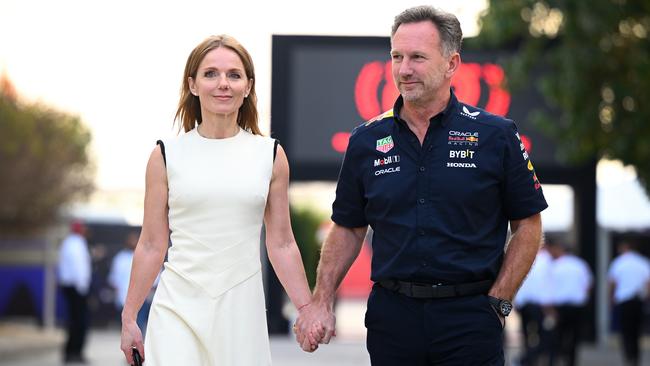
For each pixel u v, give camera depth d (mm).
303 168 22719
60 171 47875
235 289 8078
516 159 8047
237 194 8086
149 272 8219
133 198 58000
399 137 8156
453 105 8117
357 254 8656
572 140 21484
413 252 8008
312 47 22734
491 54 22328
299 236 44906
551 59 21109
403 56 8047
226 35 8297
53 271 40281
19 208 47188
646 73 20594
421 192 8031
